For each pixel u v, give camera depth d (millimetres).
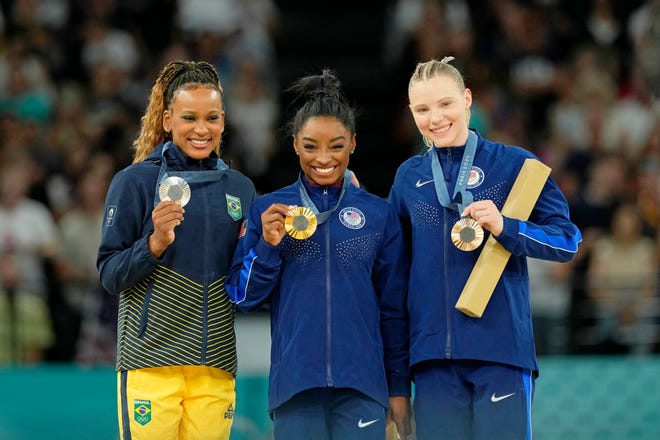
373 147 46562
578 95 42781
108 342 31281
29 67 42656
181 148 18234
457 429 17531
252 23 47312
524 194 17469
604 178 37812
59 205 38406
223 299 18016
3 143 39969
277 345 17656
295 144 17891
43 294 32688
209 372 17906
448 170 18047
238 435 27016
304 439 17312
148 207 17922
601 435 29094
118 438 28047
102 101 42406
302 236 17109
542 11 44906
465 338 17359
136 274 17281
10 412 28078
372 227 17844
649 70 41812
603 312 31609
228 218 18219
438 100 17562
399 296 18094
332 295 17469
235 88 43750
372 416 17312
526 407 17422
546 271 34500
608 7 45156
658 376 29297
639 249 34812
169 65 18906
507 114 41688
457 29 44375
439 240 17719
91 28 44344
